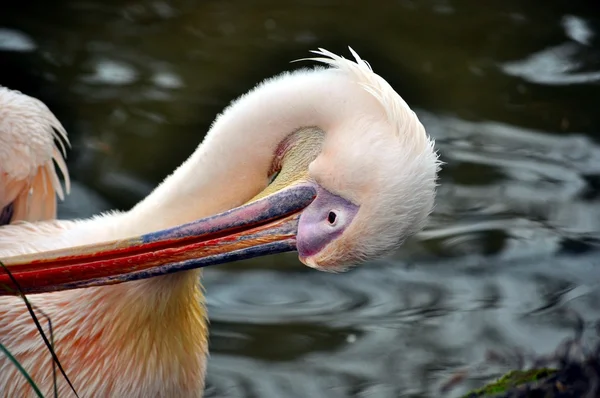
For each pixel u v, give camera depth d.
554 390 10.12
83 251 7.73
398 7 18.62
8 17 17.53
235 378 10.98
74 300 8.13
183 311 8.43
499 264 12.90
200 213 8.04
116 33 17.42
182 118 15.36
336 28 17.83
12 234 8.52
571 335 11.51
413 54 17.14
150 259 7.77
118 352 8.14
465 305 12.21
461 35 17.75
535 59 17.12
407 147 7.53
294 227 7.90
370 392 10.77
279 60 16.77
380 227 7.52
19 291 7.38
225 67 16.61
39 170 9.29
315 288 12.59
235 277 12.77
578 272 12.70
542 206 13.85
